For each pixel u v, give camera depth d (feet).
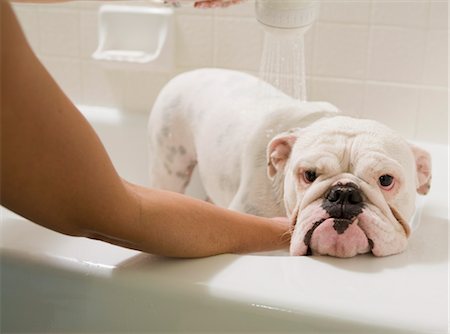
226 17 5.26
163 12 5.37
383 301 2.35
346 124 3.40
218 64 5.38
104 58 5.46
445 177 4.30
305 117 3.92
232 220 2.78
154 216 2.44
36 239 2.72
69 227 2.32
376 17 4.98
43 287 2.61
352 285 2.49
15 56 2.01
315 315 2.31
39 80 2.08
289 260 2.71
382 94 5.11
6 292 2.67
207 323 2.44
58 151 2.13
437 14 4.87
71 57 5.74
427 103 5.04
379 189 3.11
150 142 4.99
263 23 3.38
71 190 2.20
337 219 2.85
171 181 4.95
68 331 2.63
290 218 3.19
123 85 5.66
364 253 2.87
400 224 3.04
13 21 2.01
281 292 2.39
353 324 2.27
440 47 4.92
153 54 5.46
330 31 5.08
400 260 2.81
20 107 2.03
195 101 4.65
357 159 3.15
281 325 2.35
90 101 5.77
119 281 2.49
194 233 2.58
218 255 2.69
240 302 2.38
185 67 5.46
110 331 2.55
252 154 3.96
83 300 2.56
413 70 5.01
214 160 4.35
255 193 3.89
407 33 4.95
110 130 5.57
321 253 2.87
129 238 2.41
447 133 5.04
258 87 4.41
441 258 2.84
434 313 2.27
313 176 3.24
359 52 5.08
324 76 5.18
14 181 2.12
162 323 2.48
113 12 5.48
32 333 2.67
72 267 2.56
